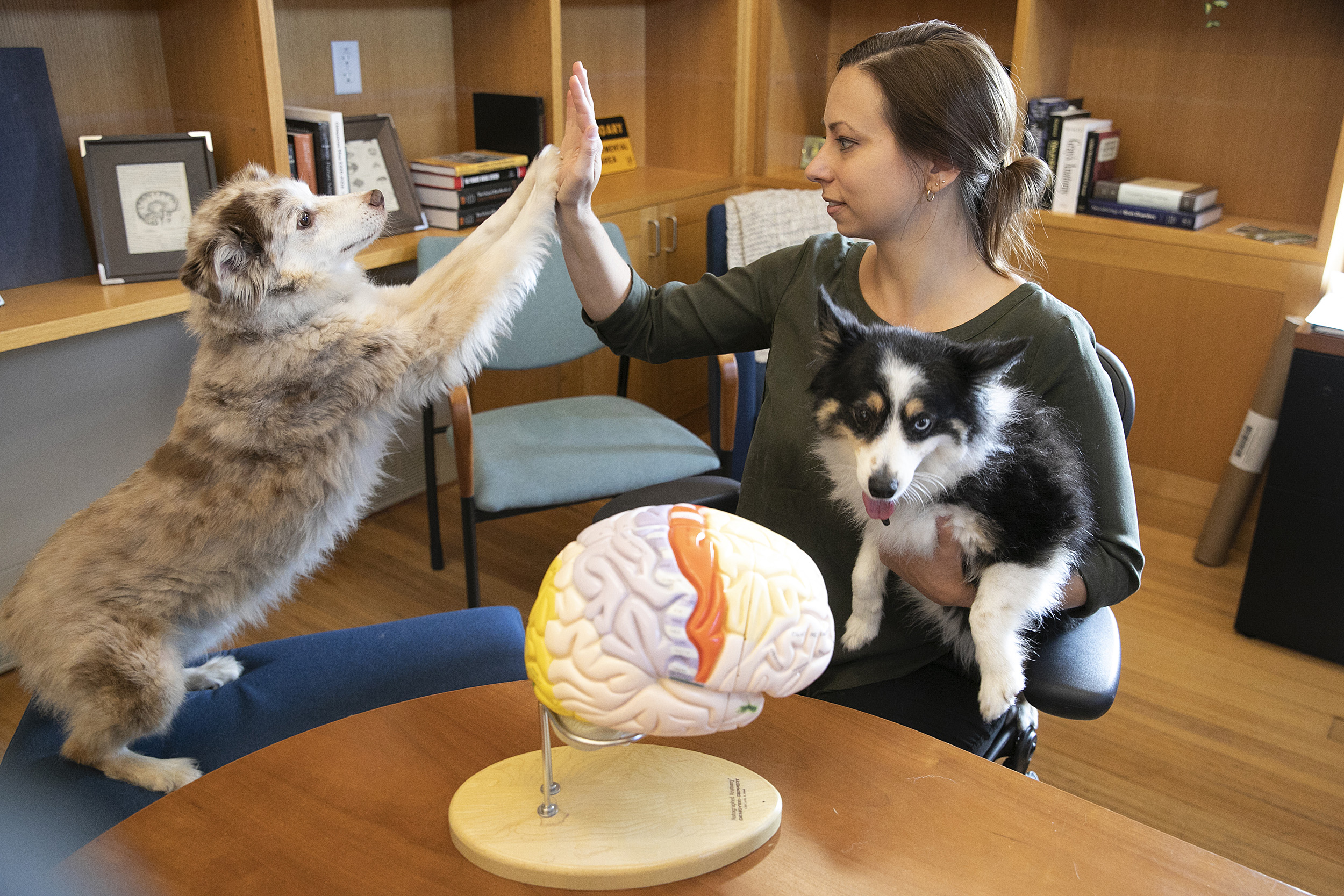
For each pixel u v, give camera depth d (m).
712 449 2.61
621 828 0.84
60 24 2.20
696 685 0.74
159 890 0.81
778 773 0.94
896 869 0.83
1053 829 0.87
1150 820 1.89
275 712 1.42
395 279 2.76
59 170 2.20
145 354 2.31
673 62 3.52
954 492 1.11
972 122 1.17
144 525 1.48
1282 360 2.55
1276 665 2.38
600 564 0.76
